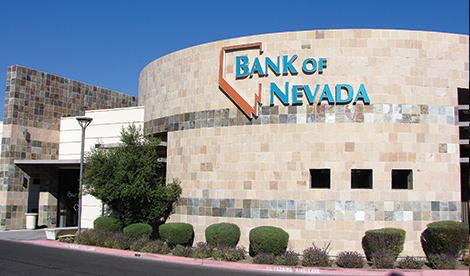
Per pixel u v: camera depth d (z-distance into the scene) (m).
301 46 21.95
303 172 21.23
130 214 24.58
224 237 20.84
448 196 20.94
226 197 22.48
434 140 21.14
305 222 20.92
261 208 21.64
